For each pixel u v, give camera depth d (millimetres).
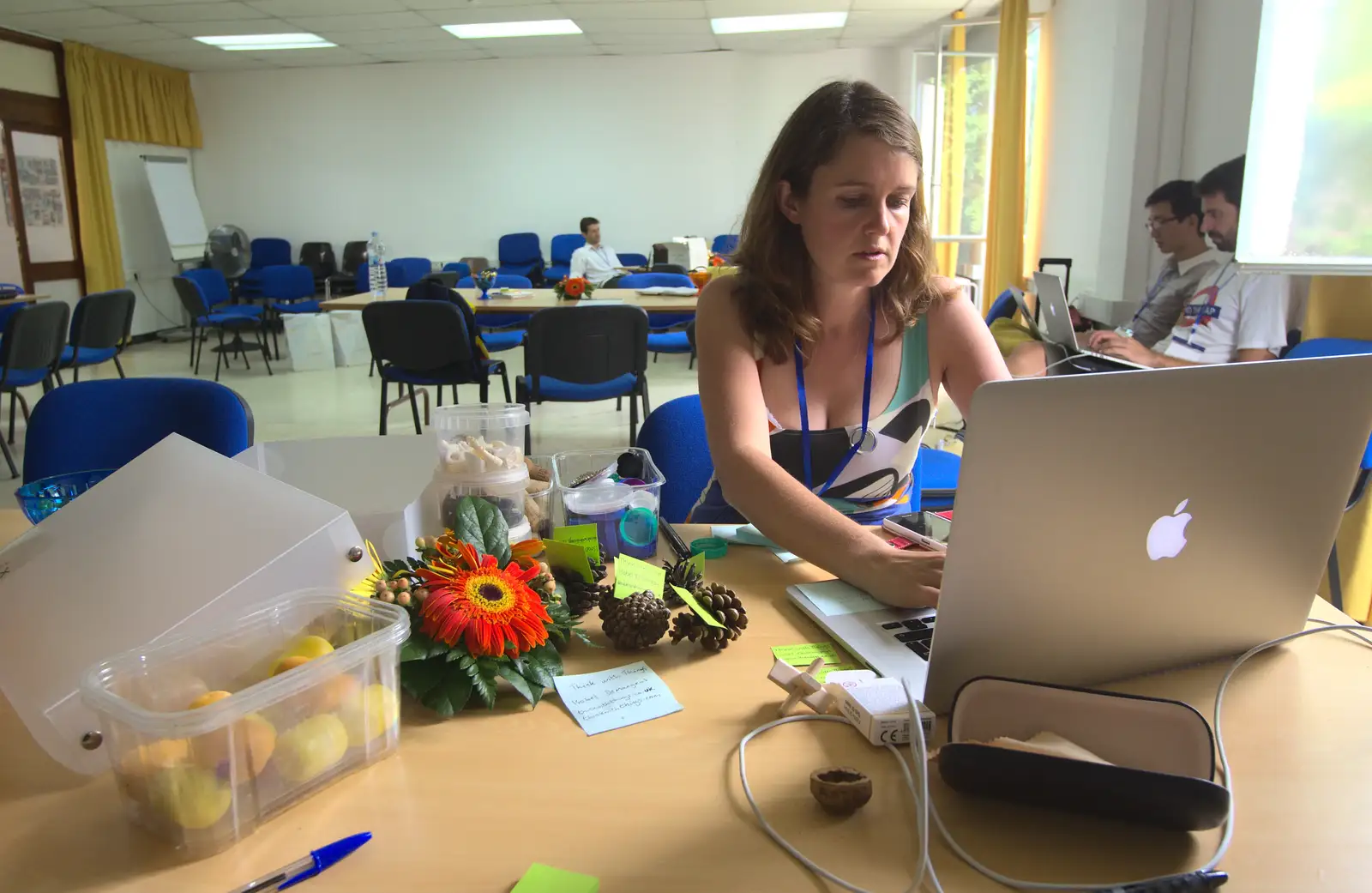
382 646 695
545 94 8680
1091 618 752
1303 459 738
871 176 1061
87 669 678
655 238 8914
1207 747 651
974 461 644
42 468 1580
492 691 778
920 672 823
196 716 588
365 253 8852
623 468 1231
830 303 1231
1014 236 5789
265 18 6758
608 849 606
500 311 4527
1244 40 3713
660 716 779
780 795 666
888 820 639
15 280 7172
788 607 999
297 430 4887
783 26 7281
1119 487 687
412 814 645
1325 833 614
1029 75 6059
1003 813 644
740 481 1093
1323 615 966
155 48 7801
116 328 5141
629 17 6922
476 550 860
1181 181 3764
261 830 629
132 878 584
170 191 8562
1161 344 3604
